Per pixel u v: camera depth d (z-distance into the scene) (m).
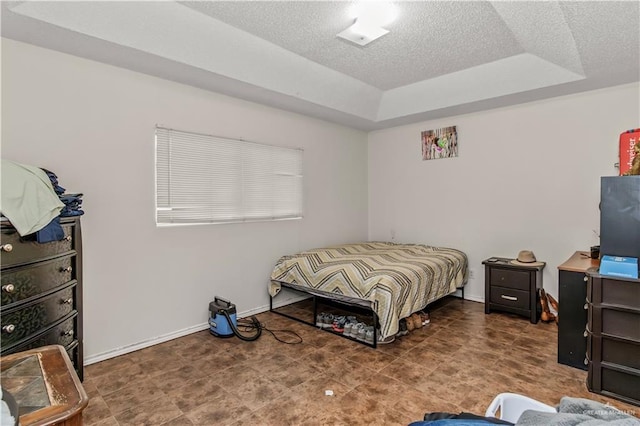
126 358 2.80
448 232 4.57
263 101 3.77
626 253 2.17
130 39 2.43
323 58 3.31
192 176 3.31
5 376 1.18
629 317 2.11
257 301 3.91
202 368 2.63
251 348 2.99
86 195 2.68
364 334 3.13
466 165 4.38
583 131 3.55
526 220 3.95
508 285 3.70
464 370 2.57
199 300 3.39
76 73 2.62
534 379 2.43
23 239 1.87
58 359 1.30
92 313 2.73
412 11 2.44
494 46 3.05
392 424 1.96
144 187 3.00
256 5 2.40
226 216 3.59
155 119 3.05
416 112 4.28
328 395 2.26
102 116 2.75
